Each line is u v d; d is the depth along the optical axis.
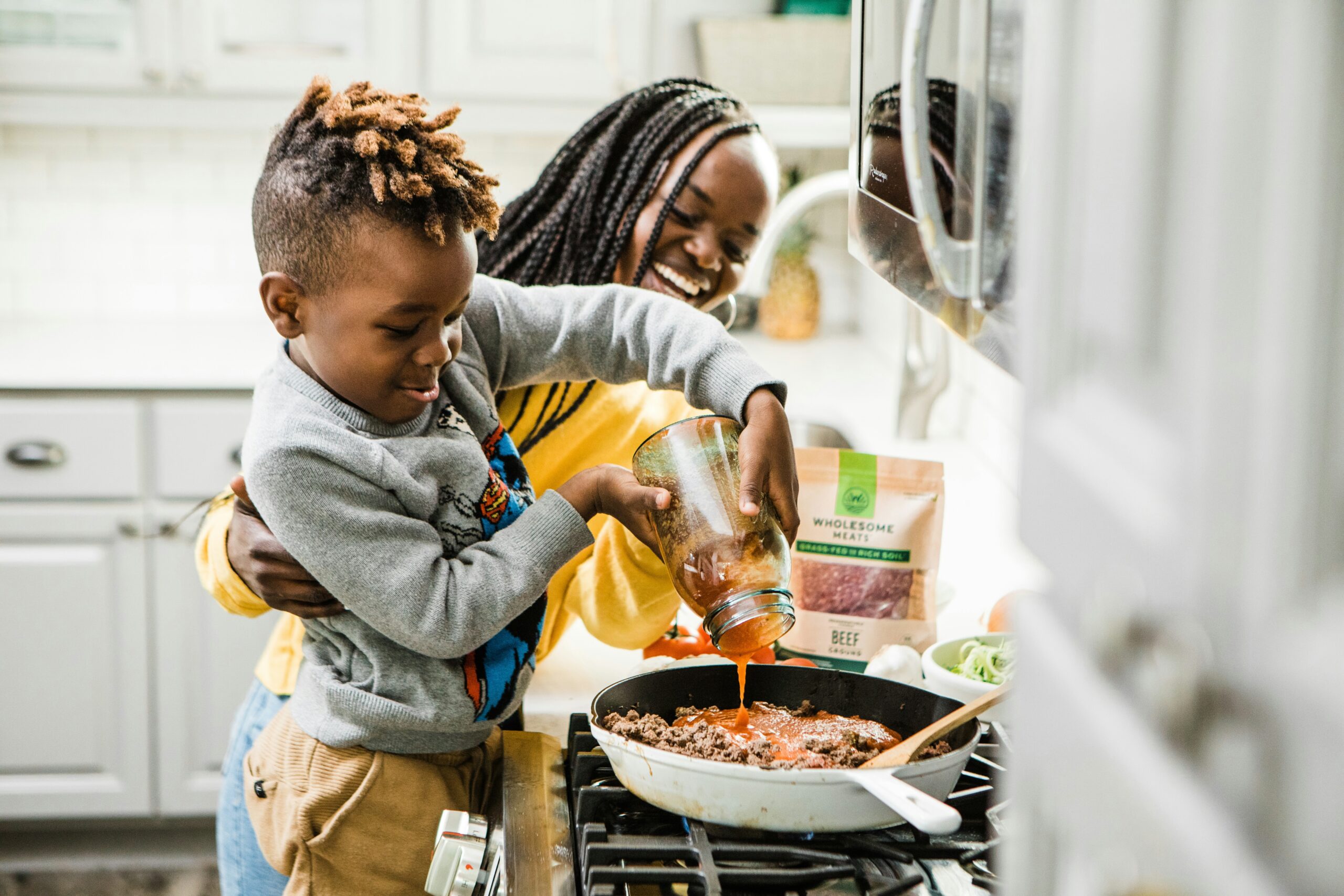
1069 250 0.35
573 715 1.00
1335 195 0.24
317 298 0.83
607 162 1.29
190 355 2.65
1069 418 0.35
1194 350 0.29
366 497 0.86
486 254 1.36
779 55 2.78
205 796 2.59
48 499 2.45
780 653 1.19
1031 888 0.38
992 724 1.01
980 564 1.54
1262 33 0.26
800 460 1.18
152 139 2.94
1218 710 0.28
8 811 2.54
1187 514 0.29
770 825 0.80
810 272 3.11
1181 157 0.29
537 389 1.19
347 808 0.92
